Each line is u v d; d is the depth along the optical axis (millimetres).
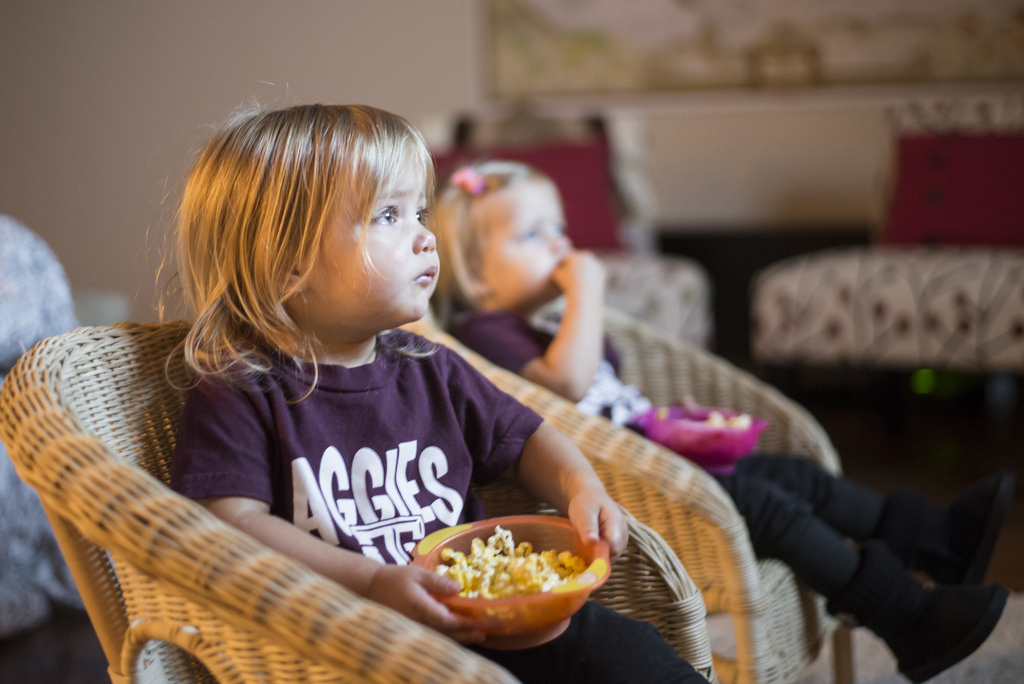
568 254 1369
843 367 3246
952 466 2455
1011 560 1861
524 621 670
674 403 1462
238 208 793
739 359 3512
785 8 3537
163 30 2637
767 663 1028
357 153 787
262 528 703
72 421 673
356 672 549
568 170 3100
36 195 2752
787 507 1100
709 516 967
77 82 2695
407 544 803
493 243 1354
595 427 1003
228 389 772
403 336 922
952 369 2662
